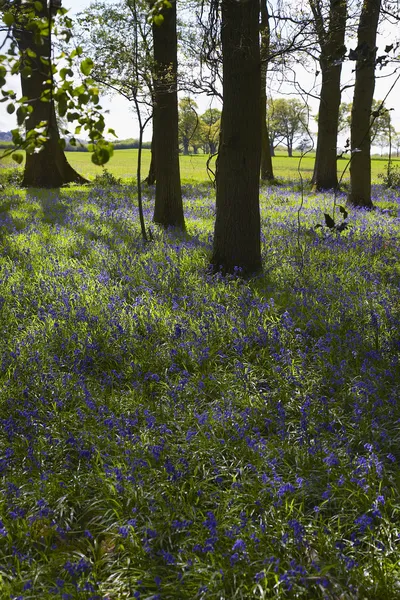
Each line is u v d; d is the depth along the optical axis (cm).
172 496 429
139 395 591
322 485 441
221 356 644
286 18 847
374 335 677
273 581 349
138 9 1151
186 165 6228
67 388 596
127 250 1163
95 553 393
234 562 339
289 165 6994
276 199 2269
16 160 288
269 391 593
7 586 348
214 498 424
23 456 496
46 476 445
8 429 514
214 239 1006
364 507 406
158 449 473
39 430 524
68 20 309
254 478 447
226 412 530
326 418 514
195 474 450
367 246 1159
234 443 495
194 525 400
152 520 411
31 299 862
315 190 2703
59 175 2939
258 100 944
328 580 343
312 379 602
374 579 340
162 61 1432
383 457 466
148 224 1517
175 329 706
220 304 812
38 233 1382
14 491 436
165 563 377
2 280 945
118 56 1159
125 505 430
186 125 6078
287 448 478
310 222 1552
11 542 390
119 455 479
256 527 385
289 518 396
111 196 2314
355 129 1925
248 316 753
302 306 782
